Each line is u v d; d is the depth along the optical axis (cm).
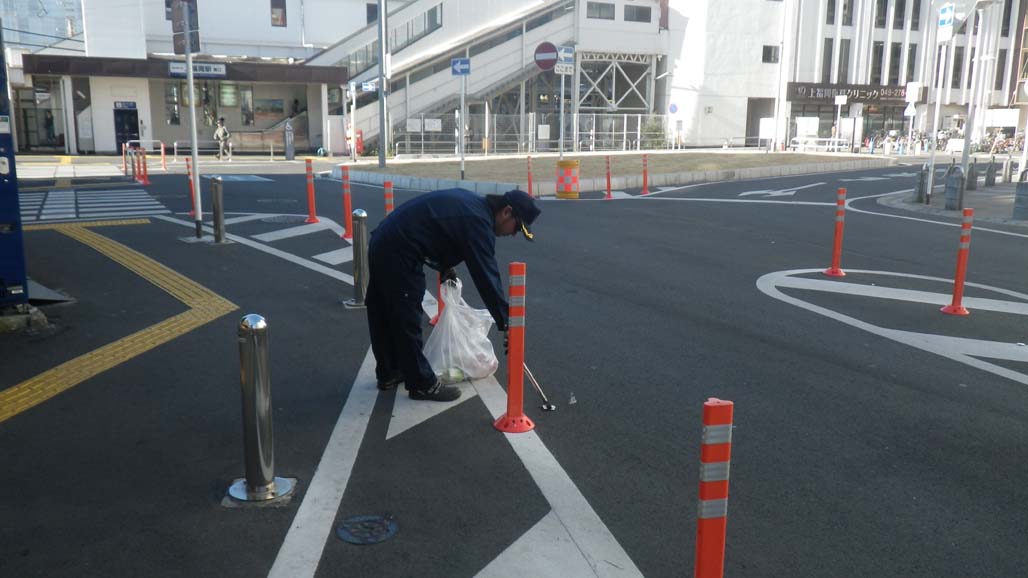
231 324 689
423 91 3847
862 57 4997
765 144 4847
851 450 445
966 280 929
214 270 913
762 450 443
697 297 814
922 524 366
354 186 2014
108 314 717
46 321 672
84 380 546
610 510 375
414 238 477
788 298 814
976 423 486
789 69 4738
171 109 3672
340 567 325
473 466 420
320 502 379
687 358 610
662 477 410
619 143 4188
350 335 660
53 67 3281
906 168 3030
